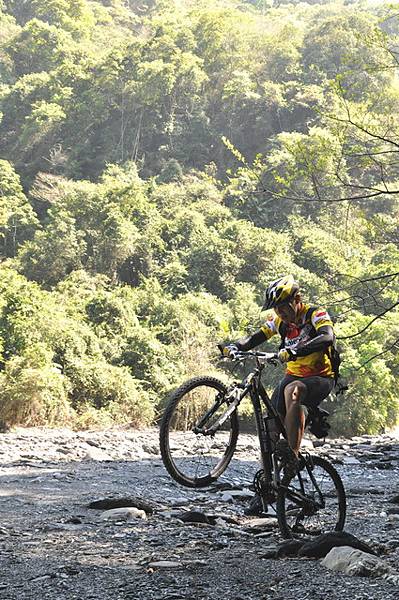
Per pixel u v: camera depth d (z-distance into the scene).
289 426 5.56
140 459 14.07
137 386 32.25
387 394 35.97
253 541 6.09
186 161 91.44
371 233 12.48
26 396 23.78
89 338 33.72
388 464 13.98
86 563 5.17
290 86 91.56
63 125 95.88
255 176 12.34
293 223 60.50
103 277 55.53
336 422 35.31
